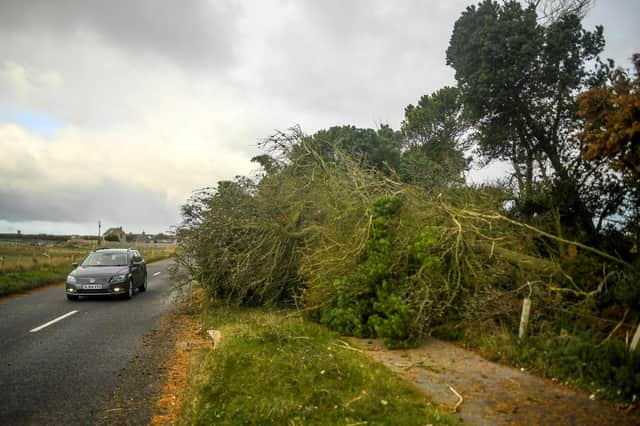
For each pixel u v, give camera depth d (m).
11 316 12.23
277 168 13.61
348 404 5.25
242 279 12.13
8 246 44.97
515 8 16.22
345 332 9.55
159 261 40.75
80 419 5.25
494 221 10.50
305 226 12.52
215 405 5.26
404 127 29.59
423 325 8.79
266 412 4.97
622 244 10.21
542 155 15.95
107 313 12.88
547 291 8.82
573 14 15.59
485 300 8.46
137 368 7.38
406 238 9.62
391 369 6.89
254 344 8.05
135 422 5.17
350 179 12.58
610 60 14.84
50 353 8.29
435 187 12.39
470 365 7.13
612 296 8.59
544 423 4.88
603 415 5.11
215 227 12.46
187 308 13.46
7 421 5.16
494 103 15.86
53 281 20.69
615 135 7.76
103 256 17.00
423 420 4.86
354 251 10.13
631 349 6.39
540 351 7.15
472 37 16.45
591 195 10.82
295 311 11.15
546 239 11.05
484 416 5.07
